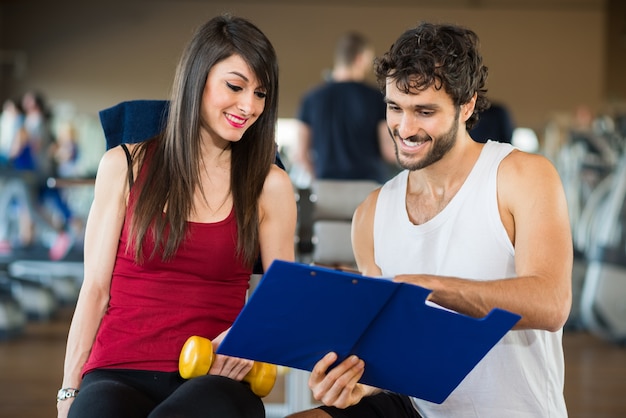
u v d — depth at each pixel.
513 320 1.77
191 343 2.12
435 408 2.27
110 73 15.94
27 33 15.92
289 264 1.70
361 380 2.04
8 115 9.06
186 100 2.25
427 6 15.97
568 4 15.87
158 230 2.20
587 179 8.59
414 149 2.12
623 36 15.06
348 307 1.80
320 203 3.78
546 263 2.03
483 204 2.17
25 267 9.33
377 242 2.32
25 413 4.50
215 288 2.26
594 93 15.87
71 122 11.81
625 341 7.03
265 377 2.21
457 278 1.94
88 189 10.97
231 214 2.27
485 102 2.26
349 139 5.53
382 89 2.17
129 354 2.19
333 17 15.97
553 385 2.21
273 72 2.26
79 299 2.31
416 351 1.89
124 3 15.91
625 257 7.02
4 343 6.68
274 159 2.36
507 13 15.93
